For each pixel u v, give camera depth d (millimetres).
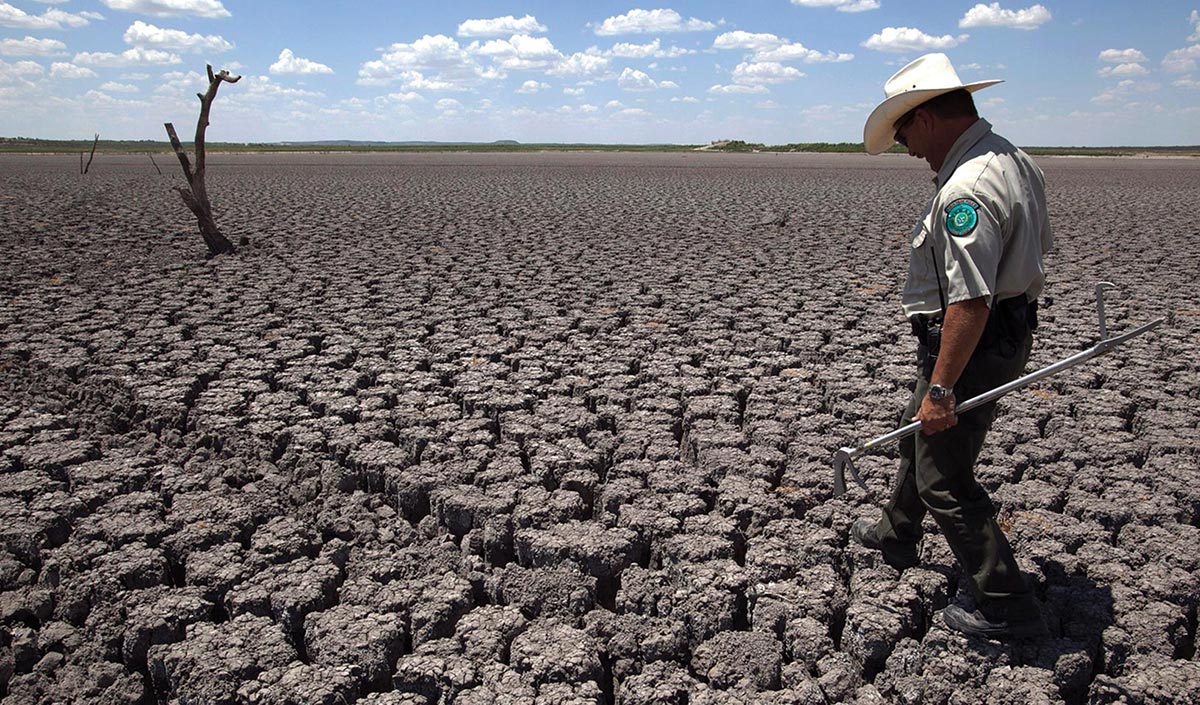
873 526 3781
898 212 17734
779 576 3646
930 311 3004
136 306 8523
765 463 4797
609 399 5879
